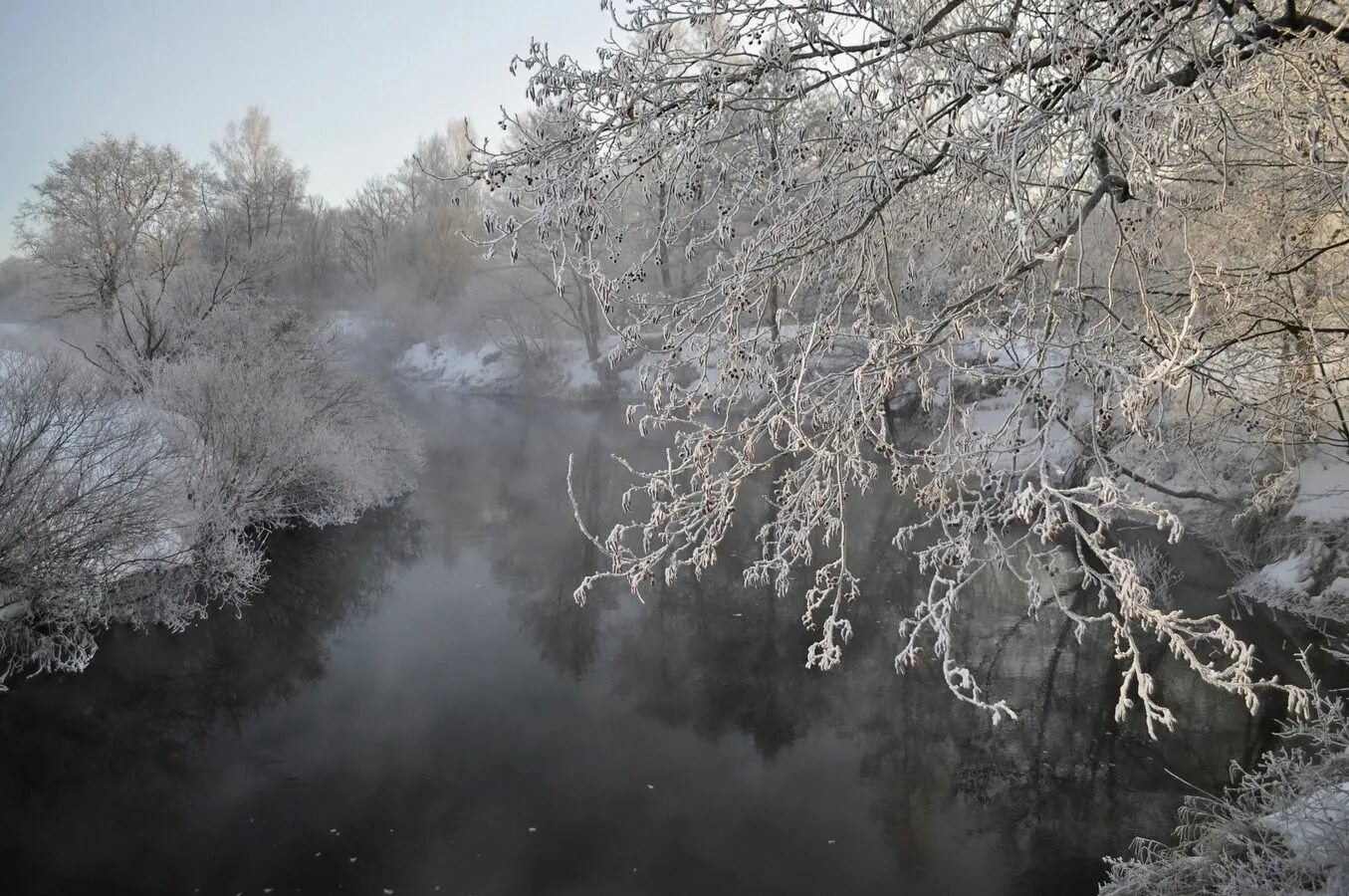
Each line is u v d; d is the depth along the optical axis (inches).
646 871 285.7
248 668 446.6
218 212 1280.8
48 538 410.6
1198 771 332.2
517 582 582.2
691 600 539.2
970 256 215.5
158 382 630.5
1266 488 388.2
